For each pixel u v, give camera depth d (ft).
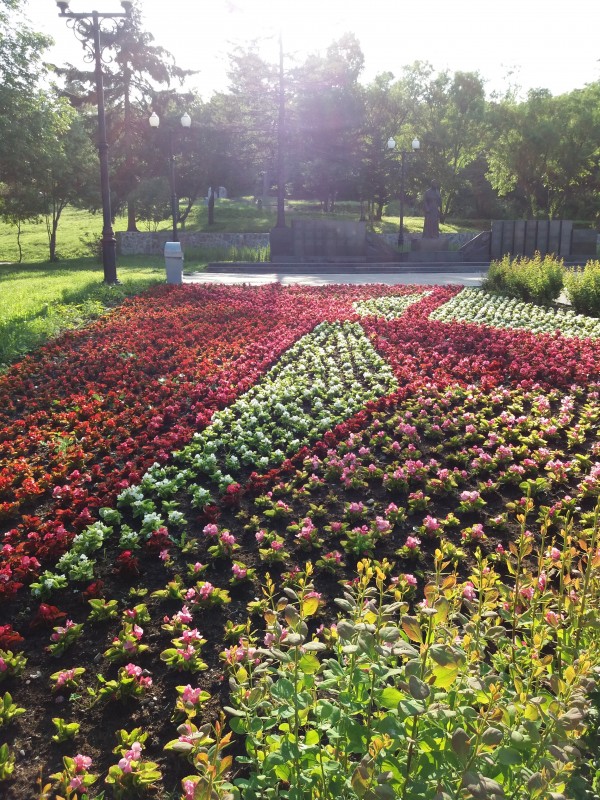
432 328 40.06
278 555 14.80
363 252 90.94
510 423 23.15
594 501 17.54
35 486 18.37
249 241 122.11
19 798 8.90
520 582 9.37
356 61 157.07
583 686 7.18
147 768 8.94
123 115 132.98
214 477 19.35
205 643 12.09
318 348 35.40
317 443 21.47
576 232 87.86
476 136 168.25
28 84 94.12
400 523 16.76
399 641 6.48
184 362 31.94
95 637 12.44
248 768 9.23
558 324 41.96
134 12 127.34
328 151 145.79
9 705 10.39
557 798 5.44
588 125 153.38
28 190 104.17
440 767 6.10
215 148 134.41
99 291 53.01
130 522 17.13
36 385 29.30
